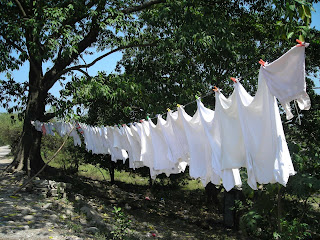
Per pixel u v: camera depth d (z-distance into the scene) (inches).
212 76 396.2
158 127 231.0
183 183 663.8
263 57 415.8
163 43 393.4
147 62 456.4
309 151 350.0
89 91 374.0
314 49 404.2
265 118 146.1
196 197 656.4
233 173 172.2
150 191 631.2
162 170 240.8
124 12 434.9
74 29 485.1
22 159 472.4
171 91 417.7
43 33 367.6
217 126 175.3
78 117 344.5
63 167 730.2
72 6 378.6
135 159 274.8
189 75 406.9
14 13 442.9
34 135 481.7
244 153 160.9
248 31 452.1
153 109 399.2
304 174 305.0
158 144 234.4
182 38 360.8
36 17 397.1
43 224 275.3
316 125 407.8
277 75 134.3
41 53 446.9
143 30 504.7
